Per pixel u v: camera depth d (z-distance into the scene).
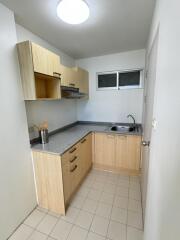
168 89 0.68
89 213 1.74
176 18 0.58
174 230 0.48
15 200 1.53
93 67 3.12
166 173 0.64
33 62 1.49
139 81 2.82
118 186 2.26
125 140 2.50
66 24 1.72
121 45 2.45
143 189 1.76
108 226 1.56
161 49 0.92
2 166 1.37
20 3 1.32
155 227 0.82
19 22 1.66
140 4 1.39
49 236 1.46
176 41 0.57
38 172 1.75
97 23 1.72
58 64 1.93
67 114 2.94
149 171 1.24
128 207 1.82
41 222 1.62
